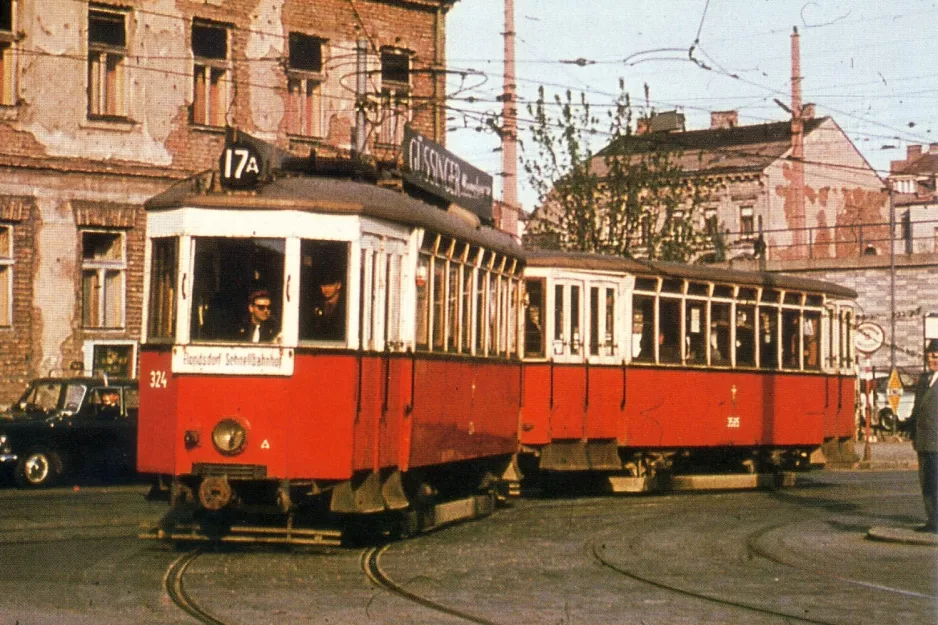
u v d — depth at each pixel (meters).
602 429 21.11
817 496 22.52
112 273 27.75
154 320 13.42
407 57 33.00
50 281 26.75
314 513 14.27
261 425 13.01
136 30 28.05
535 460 20.61
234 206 13.22
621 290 21.47
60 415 21.67
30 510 17.25
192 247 13.26
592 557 13.87
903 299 47.19
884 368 46.94
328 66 31.31
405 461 14.48
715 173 63.25
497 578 12.16
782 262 49.41
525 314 20.53
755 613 10.52
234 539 13.51
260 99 30.06
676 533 16.34
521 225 41.47
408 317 14.57
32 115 26.59
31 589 10.84
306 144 30.80
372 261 13.66
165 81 28.45
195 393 13.10
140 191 28.00
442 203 17.44
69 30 27.09
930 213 74.62
